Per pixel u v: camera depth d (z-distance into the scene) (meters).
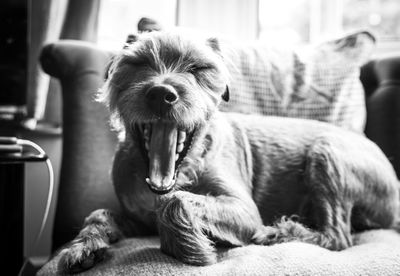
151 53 1.03
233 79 1.51
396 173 1.59
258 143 1.34
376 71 1.74
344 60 1.62
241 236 1.05
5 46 1.63
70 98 1.43
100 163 1.42
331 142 1.27
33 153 1.21
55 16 1.75
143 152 1.05
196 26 2.11
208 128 1.11
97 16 1.84
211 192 1.11
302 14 2.25
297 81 1.59
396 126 1.62
